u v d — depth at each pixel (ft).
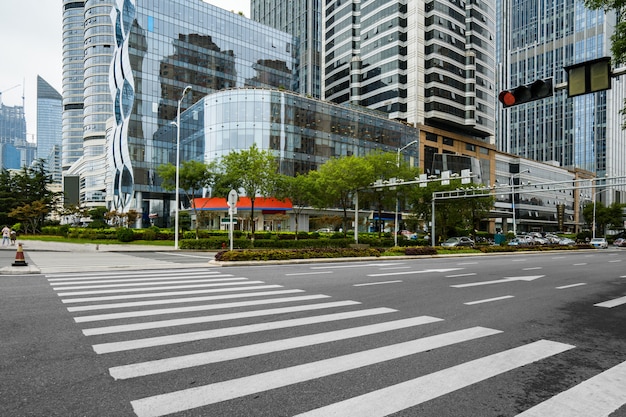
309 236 121.70
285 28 316.60
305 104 170.50
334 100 260.42
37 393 12.53
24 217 152.76
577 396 12.92
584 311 27.25
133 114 200.54
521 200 286.05
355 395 12.68
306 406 11.84
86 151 359.05
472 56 235.20
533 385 13.79
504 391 13.24
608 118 379.14
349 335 19.74
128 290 32.65
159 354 16.44
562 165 410.31
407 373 14.70
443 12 226.58
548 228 314.55
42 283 36.45
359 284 38.17
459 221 135.95
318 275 45.32
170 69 212.43
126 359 15.79
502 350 17.79
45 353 16.39
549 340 19.63
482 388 13.46
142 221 203.31
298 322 22.26
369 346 17.97
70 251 94.99
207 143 162.50
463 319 23.97
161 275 44.06
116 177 233.76
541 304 29.71
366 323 22.35
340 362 15.76
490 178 261.65
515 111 458.50
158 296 29.91
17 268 47.42
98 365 15.07
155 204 216.74
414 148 215.92
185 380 13.73
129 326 20.85
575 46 393.29
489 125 250.78
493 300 30.91
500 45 473.67
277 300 28.89
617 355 17.31
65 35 481.05
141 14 204.13
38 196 181.68
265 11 345.92
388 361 15.98
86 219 278.46
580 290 37.68
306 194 113.50
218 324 21.52
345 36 253.44
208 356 16.26
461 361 16.16
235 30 238.89
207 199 148.36
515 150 456.04
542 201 304.71
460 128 239.91
